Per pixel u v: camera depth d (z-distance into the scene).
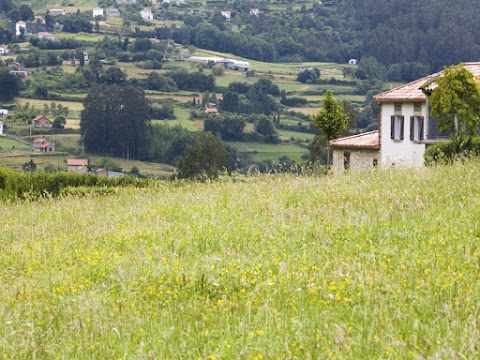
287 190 35.69
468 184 31.23
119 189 64.12
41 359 15.88
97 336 16.73
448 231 23.53
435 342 14.70
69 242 29.16
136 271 21.92
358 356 14.30
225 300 18.03
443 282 18.19
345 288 18.52
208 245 25.33
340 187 34.53
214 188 41.16
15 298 20.86
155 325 17.22
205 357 14.55
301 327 15.59
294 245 23.97
